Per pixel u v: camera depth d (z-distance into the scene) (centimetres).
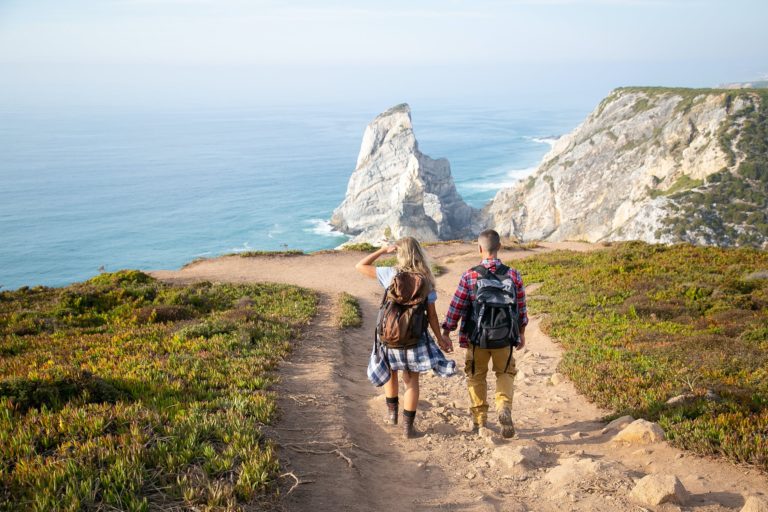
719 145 12306
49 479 402
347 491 465
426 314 598
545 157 18112
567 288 1850
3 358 1058
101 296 1955
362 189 17850
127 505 387
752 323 1192
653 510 438
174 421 544
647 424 614
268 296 2095
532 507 457
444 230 16538
